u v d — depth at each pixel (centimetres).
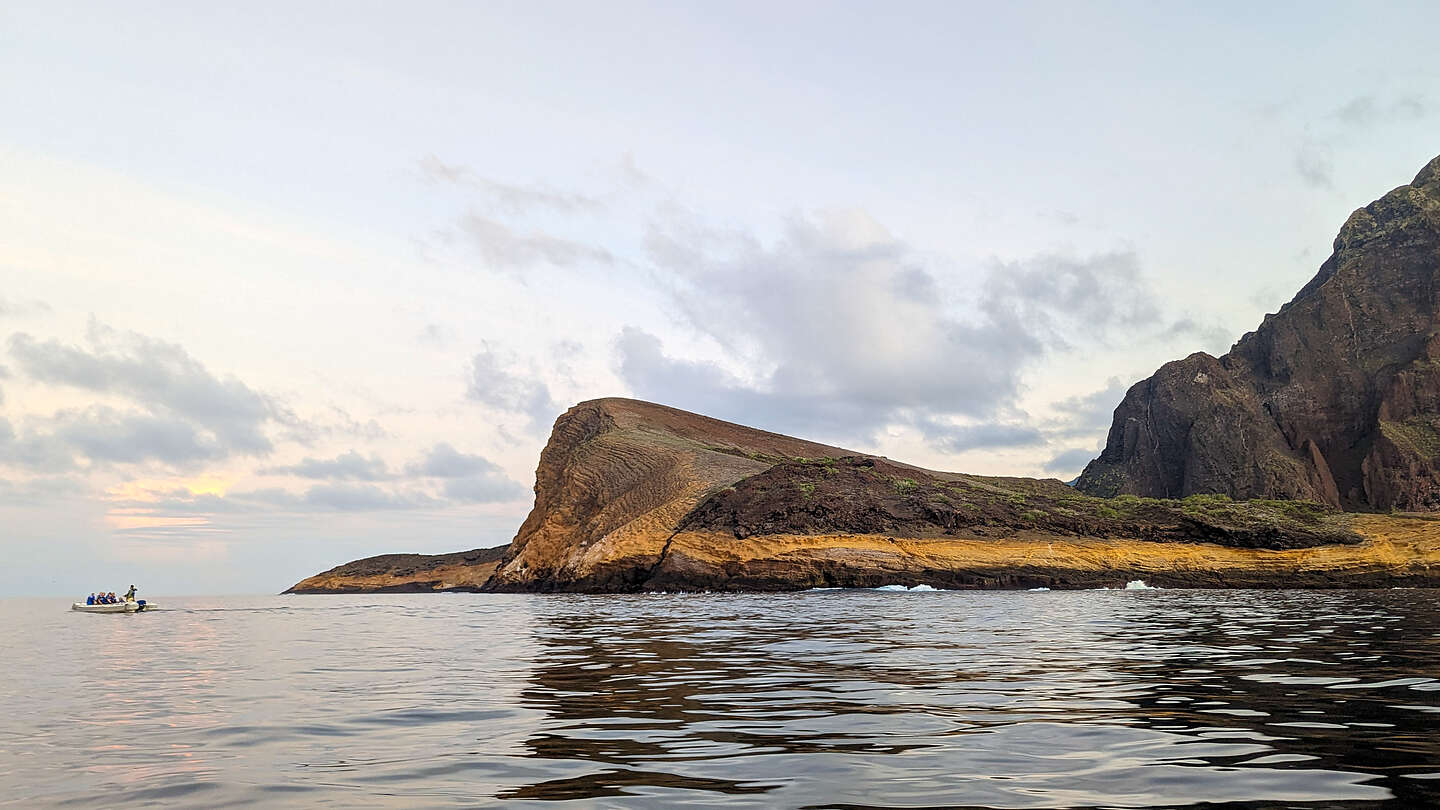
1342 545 8225
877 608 4819
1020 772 906
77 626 4312
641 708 1380
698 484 10388
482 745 1099
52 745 1158
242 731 1239
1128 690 1491
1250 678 1620
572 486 11925
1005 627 3188
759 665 2011
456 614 5203
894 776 897
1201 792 815
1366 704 1291
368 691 1661
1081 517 8906
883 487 9444
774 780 888
